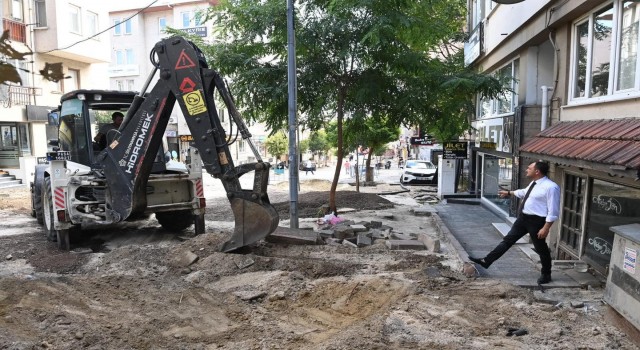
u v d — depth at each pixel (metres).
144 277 6.61
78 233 8.87
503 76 11.77
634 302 4.45
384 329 4.74
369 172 24.53
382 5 9.77
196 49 7.36
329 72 10.74
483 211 13.42
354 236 9.08
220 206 14.78
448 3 13.62
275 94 10.34
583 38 7.94
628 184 5.94
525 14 9.98
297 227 9.48
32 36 20.88
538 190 6.32
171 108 7.82
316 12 10.75
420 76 10.96
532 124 10.30
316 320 5.38
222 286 6.36
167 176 9.09
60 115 9.70
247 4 10.73
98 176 8.50
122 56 42.03
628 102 6.32
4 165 21.00
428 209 13.16
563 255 7.83
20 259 7.89
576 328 4.85
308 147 52.03
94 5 23.75
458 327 4.82
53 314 4.93
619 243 4.78
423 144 20.39
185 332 4.86
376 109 11.41
